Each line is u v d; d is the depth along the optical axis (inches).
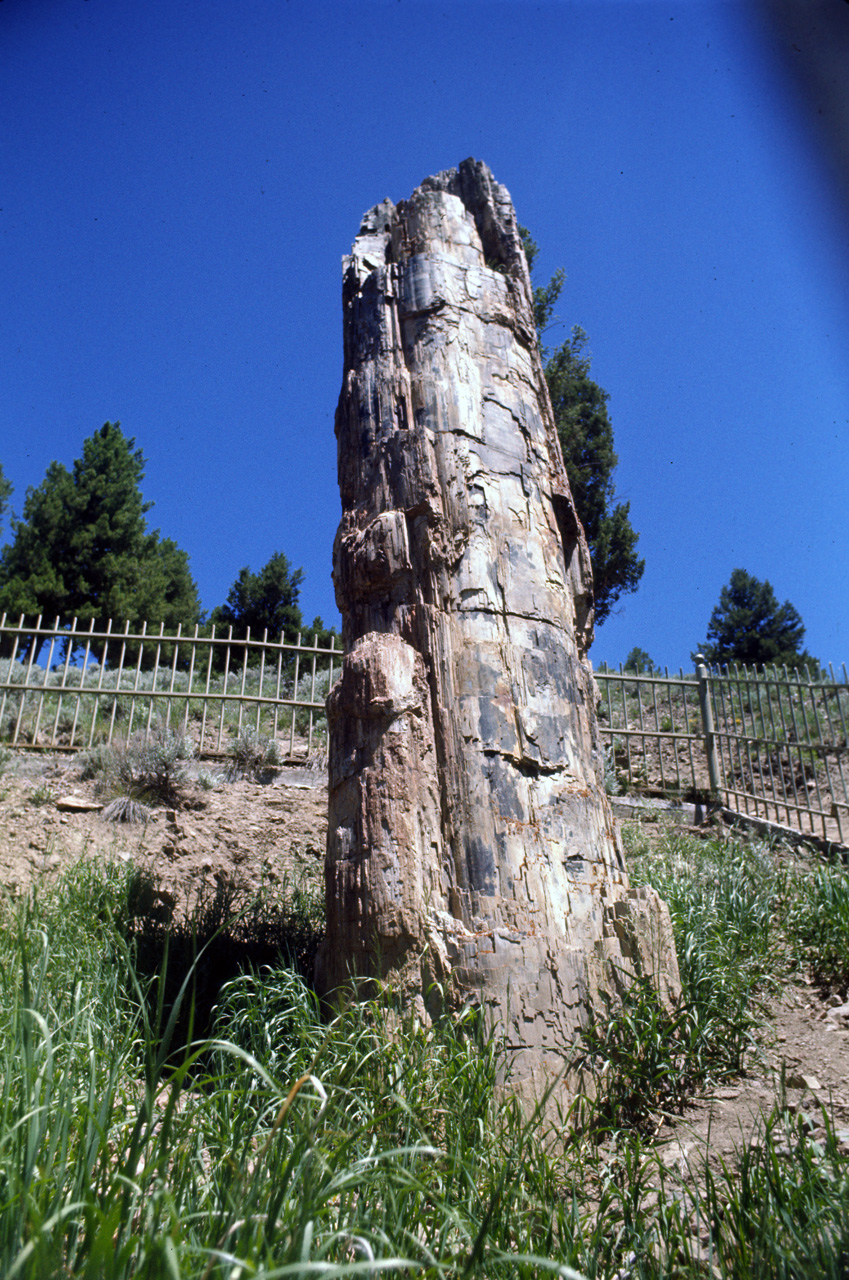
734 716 378.9
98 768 308.2
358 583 153.9
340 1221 72.4
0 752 309.0
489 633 148.5
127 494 1136.2
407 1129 94.3
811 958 183.8
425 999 122.6
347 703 143.1
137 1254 58.2
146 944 165.8
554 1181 93.9
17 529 1053.8
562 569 169.6
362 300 181.2
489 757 139.1
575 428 869.2
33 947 137.3
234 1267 54.4
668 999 137.0
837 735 410.0
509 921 128.6
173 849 255.9
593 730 165.2
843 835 322.3
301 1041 115.0
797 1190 83.9
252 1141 88.8
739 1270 74.9
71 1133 81.7
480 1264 68.1
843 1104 122.8
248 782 322.0
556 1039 123.1
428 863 131.6
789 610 1418.6
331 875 135.6
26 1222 61.7
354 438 169.2
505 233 198.5
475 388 168.4
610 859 149.7
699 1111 124.6
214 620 1224.8
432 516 151.6
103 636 356.8
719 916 190.2
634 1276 78.8
